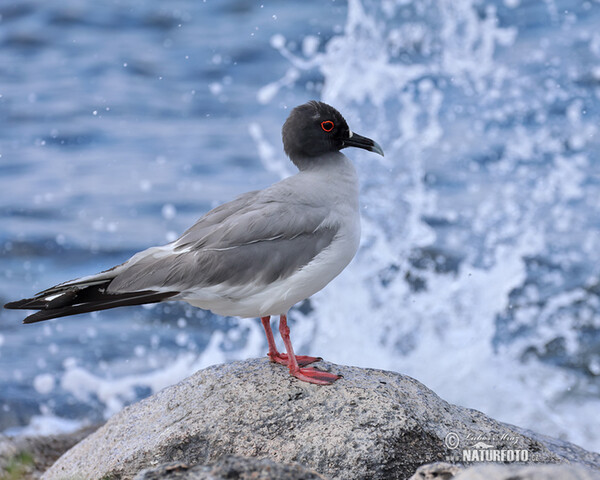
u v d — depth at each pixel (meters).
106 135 24.56
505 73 24.17
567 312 15.22
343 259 7.43
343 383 7.27
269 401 7.18
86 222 19.61
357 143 8.04
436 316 14.43
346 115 17.88
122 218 19.78
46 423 12.85
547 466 4.81
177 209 20.20
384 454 6.67
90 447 7.97
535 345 14.48
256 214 7.19
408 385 7.45
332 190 7.56
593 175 19.70
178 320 15.78
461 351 13.95
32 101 26.77
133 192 21.08
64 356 14.61
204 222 7.40
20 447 10.37
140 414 7.84
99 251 18.33
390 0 25.42
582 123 21.77
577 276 16.22
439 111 22.03
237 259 7.05
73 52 30.64
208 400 7.41
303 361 7.80
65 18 33.28
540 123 21.84
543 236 17.48
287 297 7.25
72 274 17.47
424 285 15.56
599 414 12.77
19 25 32.91
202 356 14.47
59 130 24.91
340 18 31.11
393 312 14.45
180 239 7.32
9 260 17.98
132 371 14.21
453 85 22.91
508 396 13.29
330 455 6.70
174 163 22.69
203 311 16.02
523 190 19.27
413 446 6.80
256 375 7.54
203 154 23.16
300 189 7.47
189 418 7.28
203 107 26.30
